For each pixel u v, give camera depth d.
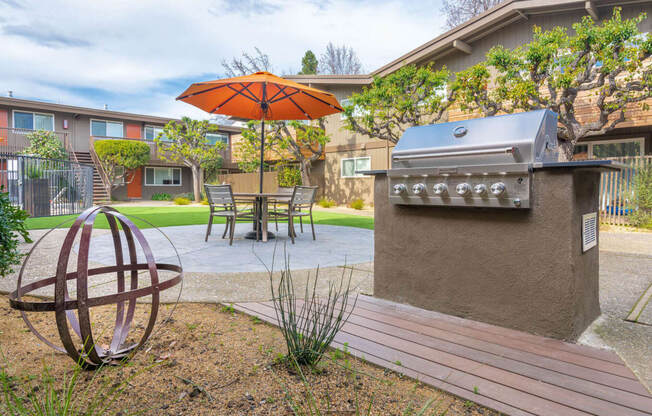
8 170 10.02
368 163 14.19
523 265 2.04
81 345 1.80
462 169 2.16
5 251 2.53
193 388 1.44
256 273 3.34
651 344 1.87
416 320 2.23
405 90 10.25
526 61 8.28
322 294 2.75
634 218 7.41
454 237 2.31
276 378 1.55
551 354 1.76
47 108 17.78
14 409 1.22
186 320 2.22
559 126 8.14
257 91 5.78
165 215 9.84
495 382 1.50
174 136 17.03
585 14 9.45
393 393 1.44
